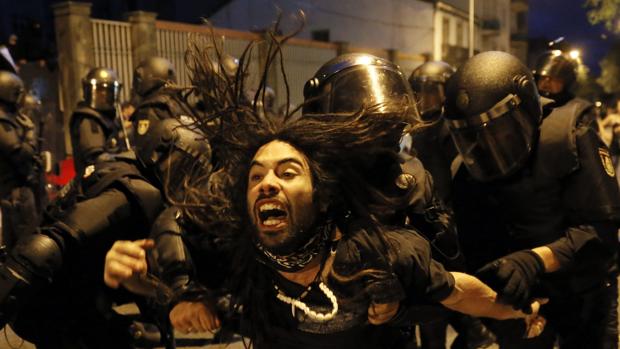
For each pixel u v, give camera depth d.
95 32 7.80
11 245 4.07
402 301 1.29
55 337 2.08
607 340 2.17
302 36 16.20
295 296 1.30
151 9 16.38
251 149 1.32
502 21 9.02
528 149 1.88
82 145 3.90
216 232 1.39
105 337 2.14
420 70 3.07
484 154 1.90
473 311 1.43
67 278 2.00
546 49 3.00
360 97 1.64
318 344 1.31
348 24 15.99
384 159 1.41
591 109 1.95
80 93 7.65
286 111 1.36
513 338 2.09
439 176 2.16
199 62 1.42
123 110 4.60
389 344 1.40
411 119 1.42
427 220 1.58
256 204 1.24
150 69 3.55
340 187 1.31
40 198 4.43
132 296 2.12
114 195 1.98
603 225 1.84
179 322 1.44
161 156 2.04
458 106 1.88
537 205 1.94
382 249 1.24
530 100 1.84
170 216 1.63
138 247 1.42
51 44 9.55
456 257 1.65
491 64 1.86
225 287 1.44
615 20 12.70
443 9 14.26
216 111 1.40
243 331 1.41
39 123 5.83
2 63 4.61
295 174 1.24
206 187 1.43
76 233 1.89
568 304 2.05
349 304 1.27
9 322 2.05
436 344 2.64
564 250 1.79
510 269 1.58
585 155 1.85
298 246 1.24
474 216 2.10
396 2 15.22
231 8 14.35
